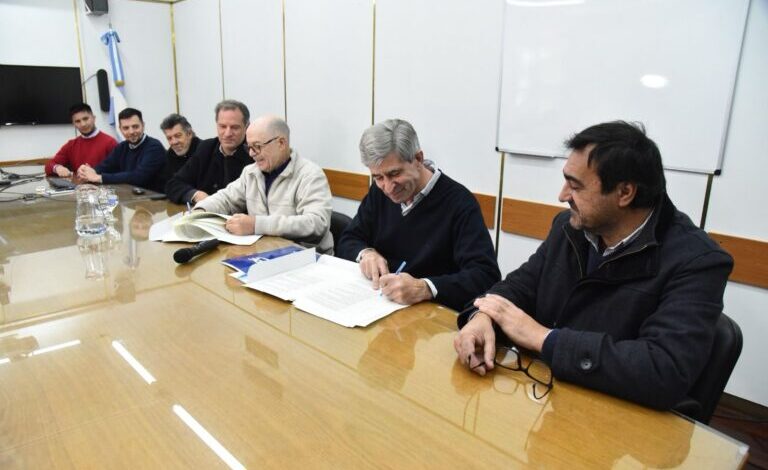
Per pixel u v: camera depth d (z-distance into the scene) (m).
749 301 2.03
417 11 2.96
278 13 3.92
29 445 0.73
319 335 1.10
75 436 0.75
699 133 2.04
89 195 2.07
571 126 2.41
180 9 5.01
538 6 2.43
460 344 1.01
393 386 0.90
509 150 2.66
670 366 0.87
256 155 2.26
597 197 1.01
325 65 3.63
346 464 0.70
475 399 0.87
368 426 0.79
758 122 1.90
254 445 0.74
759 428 2.02
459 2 2.75
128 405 0.83
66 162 4.16
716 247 1.01
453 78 2.86
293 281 1.41
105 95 4.87
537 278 1.33
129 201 2.58
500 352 1.05
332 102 3.64
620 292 1.08
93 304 1.24
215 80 4.78
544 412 0.84
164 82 5.27
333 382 0.91
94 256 1.61
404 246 1.80
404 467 0.70
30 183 3.05
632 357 0.88
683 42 2.03
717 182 2.03
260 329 1.12
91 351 1.01
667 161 2.15
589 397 0.89
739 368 2.10
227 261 1.56
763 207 1.94
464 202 1.70
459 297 1.41
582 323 1.14
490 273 1.55
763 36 1.84
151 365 0.96
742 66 1.91
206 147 2.91
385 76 3.23
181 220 1.89
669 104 2.10
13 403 0.83
